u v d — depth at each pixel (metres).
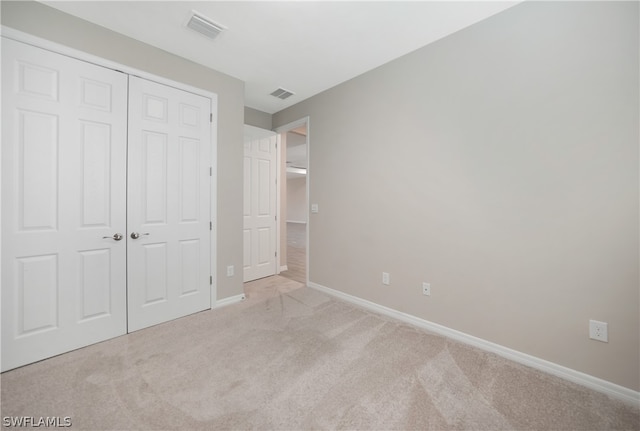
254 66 2.69
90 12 1.92
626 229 1.51
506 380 1.68
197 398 1.52
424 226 2.37
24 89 1.78
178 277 2.57
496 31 1.93
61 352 1.95
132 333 2.26
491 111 1.97
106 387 1.60
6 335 1.75
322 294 3.28
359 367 1.81
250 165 3.80
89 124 2.04
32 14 1.80
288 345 2.09
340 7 1.86
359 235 2.90
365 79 2.79
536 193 1.79
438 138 2.26
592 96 1.59
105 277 2.14
